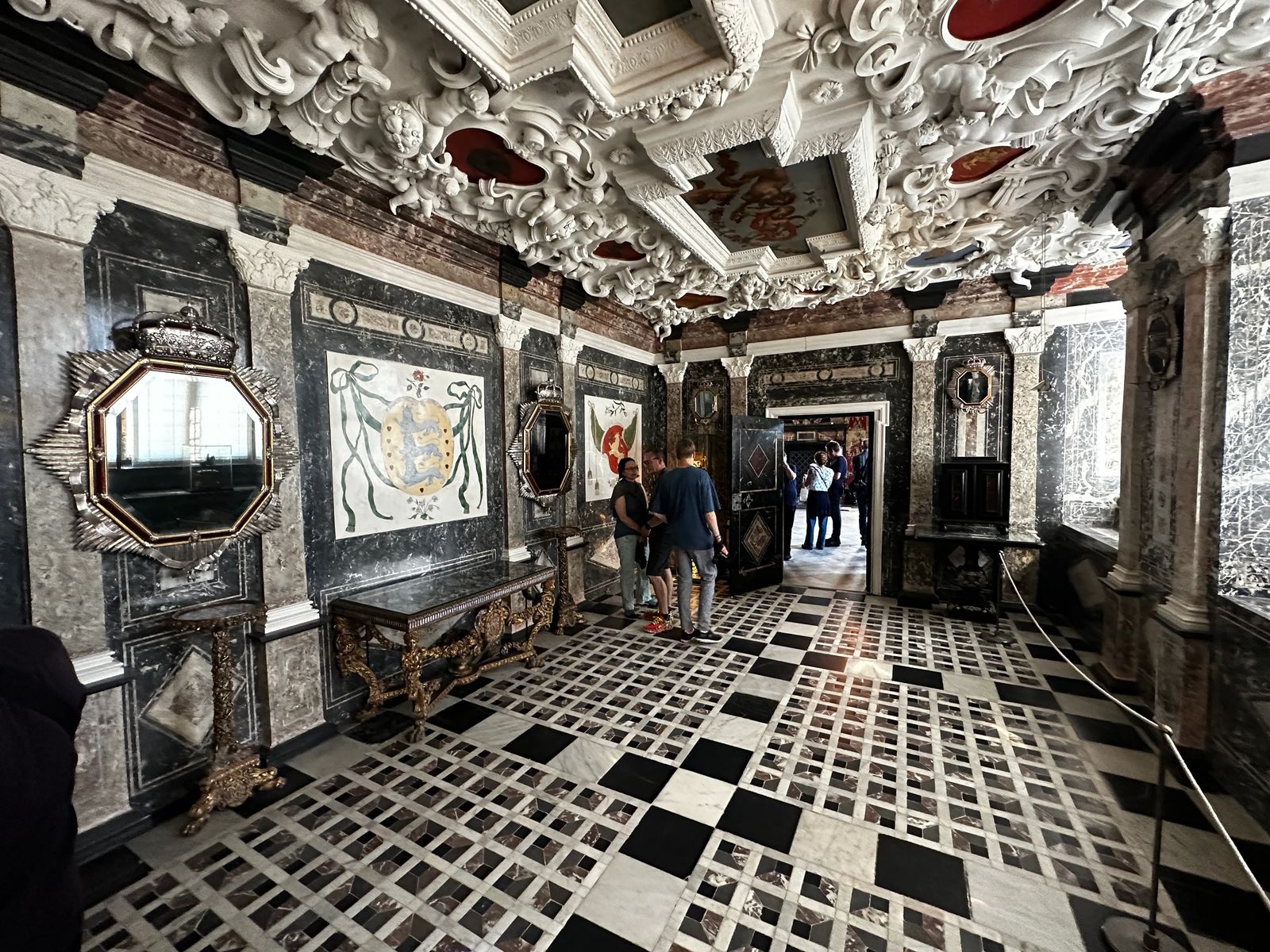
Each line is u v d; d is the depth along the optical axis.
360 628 2.92
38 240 1.82
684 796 2.23
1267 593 2.25
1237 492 2.29
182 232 2.23
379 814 2.14
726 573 5.92
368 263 3.00
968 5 1.57
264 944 1.57
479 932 1.60
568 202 2.78
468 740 2.69
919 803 2.17
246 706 2.47
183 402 2.18
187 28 1.55
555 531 4.34
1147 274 2.95
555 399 4.46
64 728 0.84
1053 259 3.94
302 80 1.76
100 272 2.00
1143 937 1.51
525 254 3.56
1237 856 1.08
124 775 2.04
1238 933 1.54
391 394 3.18
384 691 2.91
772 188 2.71
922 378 5.09
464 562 3.72
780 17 1.66
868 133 2.17
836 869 1.83
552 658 3.74
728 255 3.65
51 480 1.86
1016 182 2.80
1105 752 2.51
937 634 4.18
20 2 1.41
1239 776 2.13
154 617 2.15
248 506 2.39
